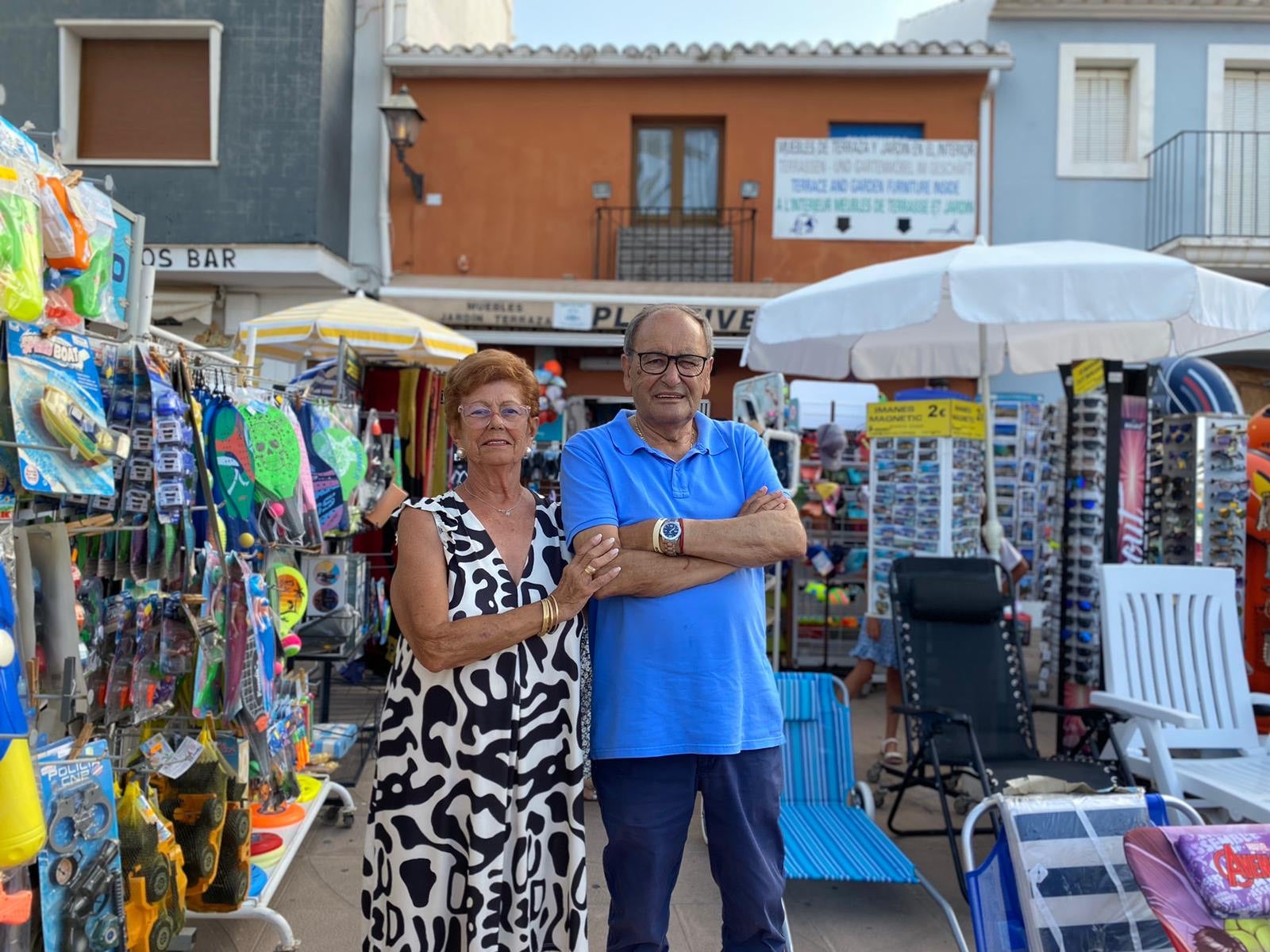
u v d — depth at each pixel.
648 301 10.48
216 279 10.81
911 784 4.14
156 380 2.65
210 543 2.94
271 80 10.52
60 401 2.12
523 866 2.17
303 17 10.51
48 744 2.30
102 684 2.67
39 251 2.01
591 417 10.92
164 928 2.50
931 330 6.21
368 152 11.46
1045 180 11.23
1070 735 5.26
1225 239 10.33
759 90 11.30
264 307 11.16
